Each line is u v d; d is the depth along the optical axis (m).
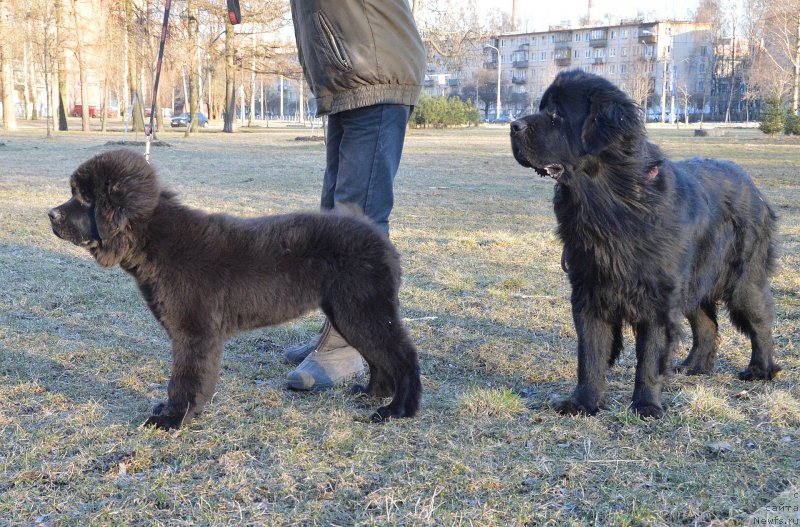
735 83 83.44
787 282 6.99
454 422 3.81
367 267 3.82
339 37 4.35
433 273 7.61
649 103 81.25
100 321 5.72
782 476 3.14
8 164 19.28
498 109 71.62
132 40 38.12
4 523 2.77
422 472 3.17
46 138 32.47
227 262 3.74
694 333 4.77
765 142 31.09
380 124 4.49
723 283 4.52
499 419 3.85
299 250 3.86
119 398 4.14
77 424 3.70
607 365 4.17
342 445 3.48
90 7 44.50
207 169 19.34
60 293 6.44
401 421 3.82
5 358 4.71
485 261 8.27
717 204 4.29
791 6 42.84
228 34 40.97
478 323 5.83
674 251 3.81
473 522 2.75
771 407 3.93
